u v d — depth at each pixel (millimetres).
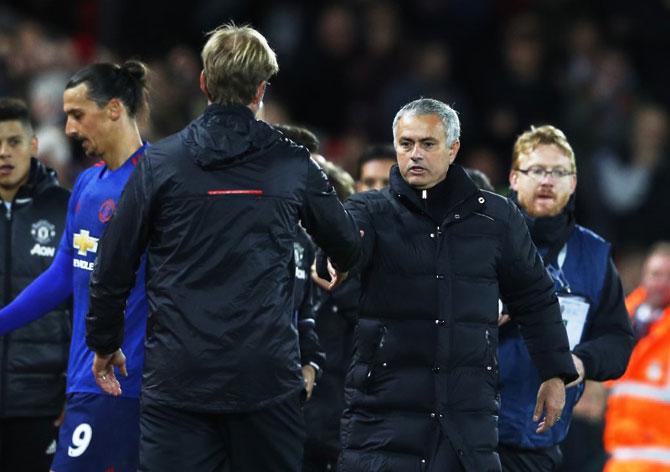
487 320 19188
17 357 22844
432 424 18812
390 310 19094
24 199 23234
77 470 19984
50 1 48469
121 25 46406
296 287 21703
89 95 19984
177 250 17422
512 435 21266
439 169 19219
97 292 17859
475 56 50156
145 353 17719
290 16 49625
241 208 17453
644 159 46938
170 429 17422
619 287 22391
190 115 40656
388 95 46938
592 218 45875
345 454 19219
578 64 48562
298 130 23391
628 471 27281
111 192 20125
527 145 22078
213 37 17969
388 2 50344
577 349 21469
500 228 19391
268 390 17406
